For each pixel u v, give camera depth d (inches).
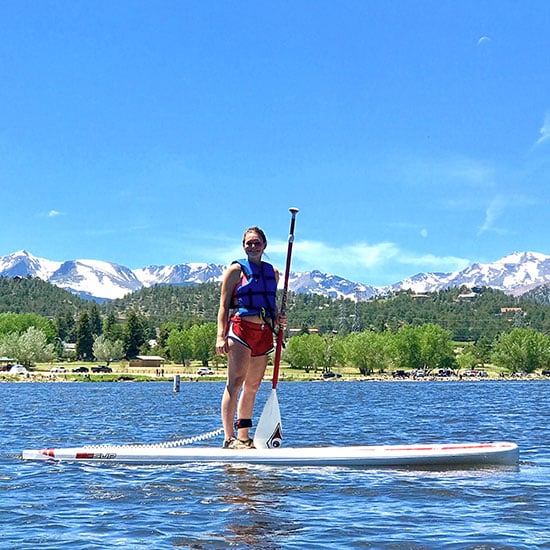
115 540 278.4
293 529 292.4
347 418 1007.0
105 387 3735.2
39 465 458.3
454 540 275.1
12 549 267.6
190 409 1322.6
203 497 352.5
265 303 477.1
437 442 636.1
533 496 354.0
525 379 6909.5
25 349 6067.9
